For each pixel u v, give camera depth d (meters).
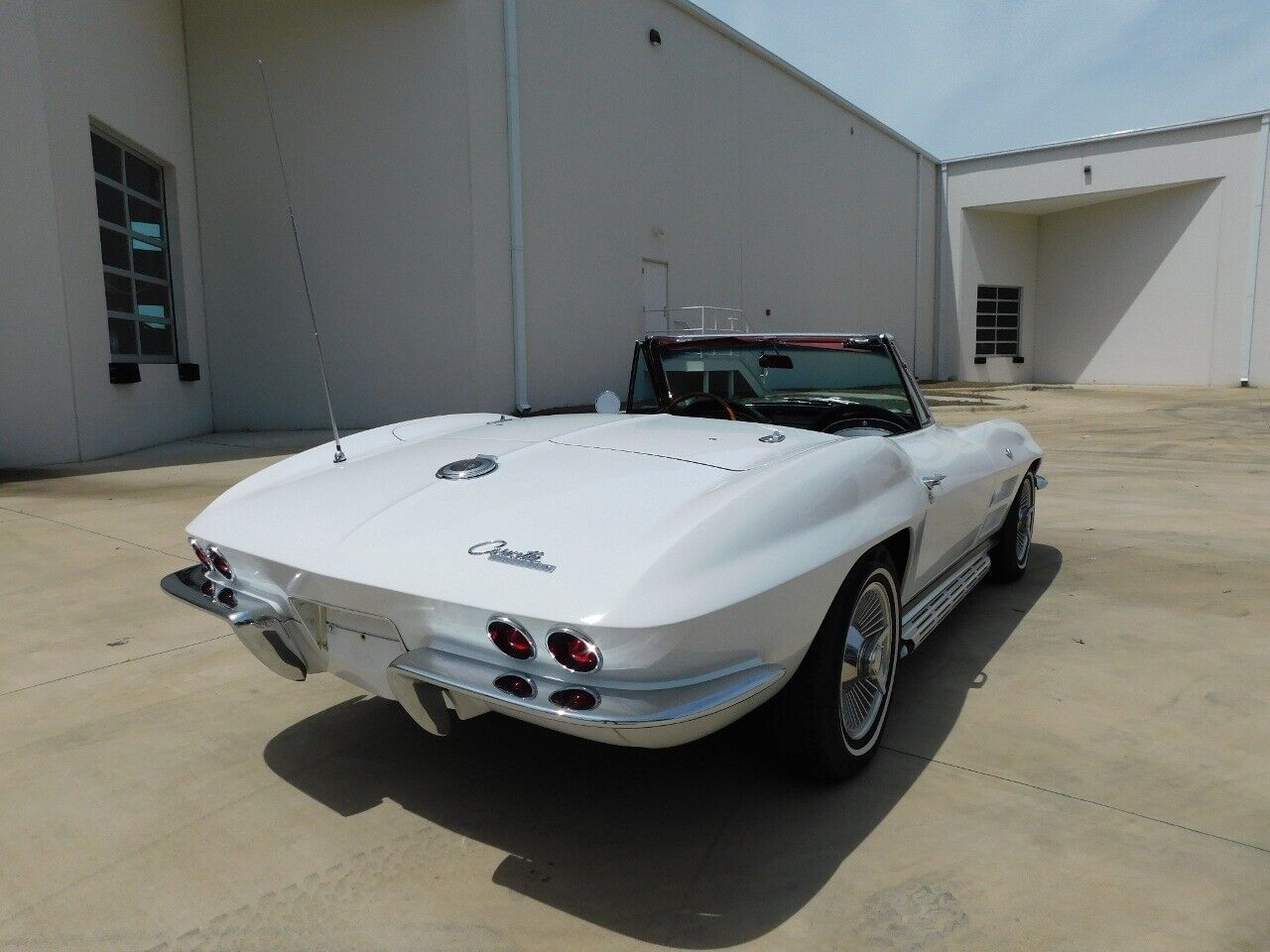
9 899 1.84
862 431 3.20
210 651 3.24
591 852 2.01
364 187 10.34
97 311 8.03
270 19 10.09
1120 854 1.98
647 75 13.35
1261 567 4.38
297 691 2.91
